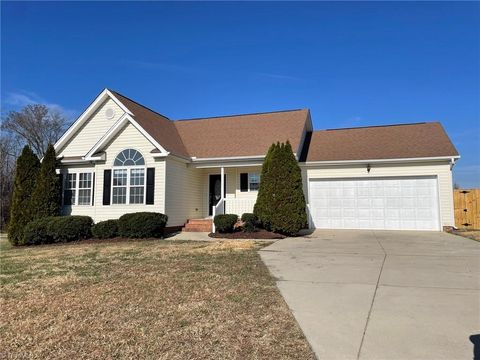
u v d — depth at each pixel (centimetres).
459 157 1675
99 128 1945
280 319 540
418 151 1770
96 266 947
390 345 450
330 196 1858
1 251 1376
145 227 1494
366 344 454
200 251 1138
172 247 1244
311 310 578
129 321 541
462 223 1716
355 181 1830
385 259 964
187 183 1870
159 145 1667
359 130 2128
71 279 805
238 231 1606
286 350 441
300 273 821
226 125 2183
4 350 457
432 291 663
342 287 702
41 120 3772
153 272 848
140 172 1702
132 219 1511
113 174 1739
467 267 852
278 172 1541
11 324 543
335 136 2111
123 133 1745
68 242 1542
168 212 1683
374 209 1797
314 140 2112
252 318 545
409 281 734
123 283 755
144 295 666
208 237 1541
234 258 1003
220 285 723
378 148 1875
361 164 1812
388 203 1781
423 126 2022
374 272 816
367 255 1030
